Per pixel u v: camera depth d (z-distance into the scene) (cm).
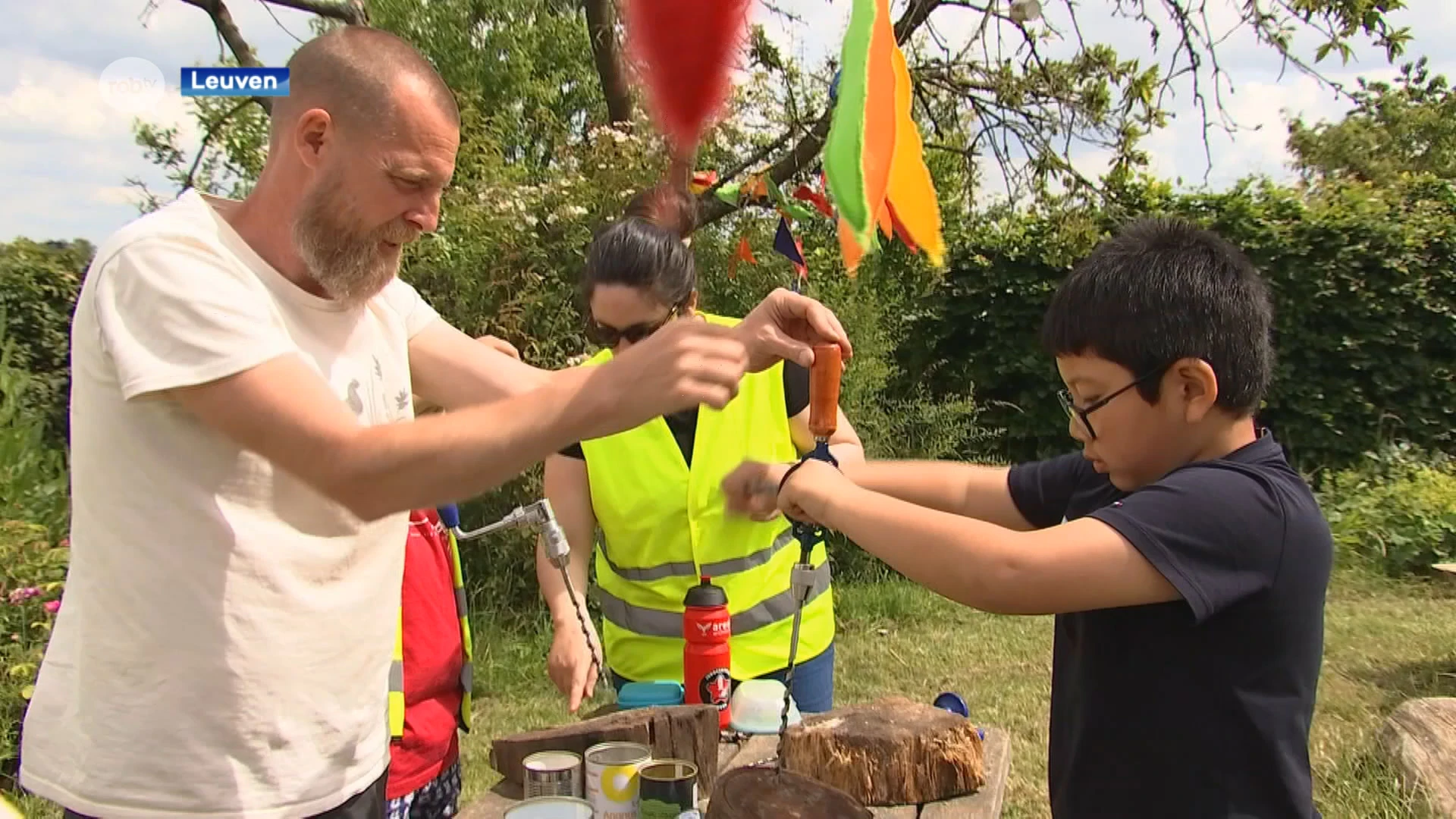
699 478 238
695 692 226
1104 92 718
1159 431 150
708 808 164
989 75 724
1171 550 140
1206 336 145
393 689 195
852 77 90
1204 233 155
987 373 876
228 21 631
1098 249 159
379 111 148
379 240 157
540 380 197
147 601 147
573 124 1173
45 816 278
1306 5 645
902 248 762
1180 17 664
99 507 149
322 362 161
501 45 1126
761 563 241
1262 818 142
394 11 1076
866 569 684
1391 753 374
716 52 110
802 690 247
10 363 721
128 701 148
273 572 152
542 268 593
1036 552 141
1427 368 860
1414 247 852
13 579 402
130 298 140
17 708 372
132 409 145
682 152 116
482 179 624
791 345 159
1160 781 146
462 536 224
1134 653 149
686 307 231
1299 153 1850
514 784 209
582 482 252
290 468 135
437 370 196
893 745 197
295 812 156
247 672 149
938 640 580
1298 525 145
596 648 232
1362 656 529
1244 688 143
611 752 188
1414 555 705
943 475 193
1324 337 859
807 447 247
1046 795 377
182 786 147
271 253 160
